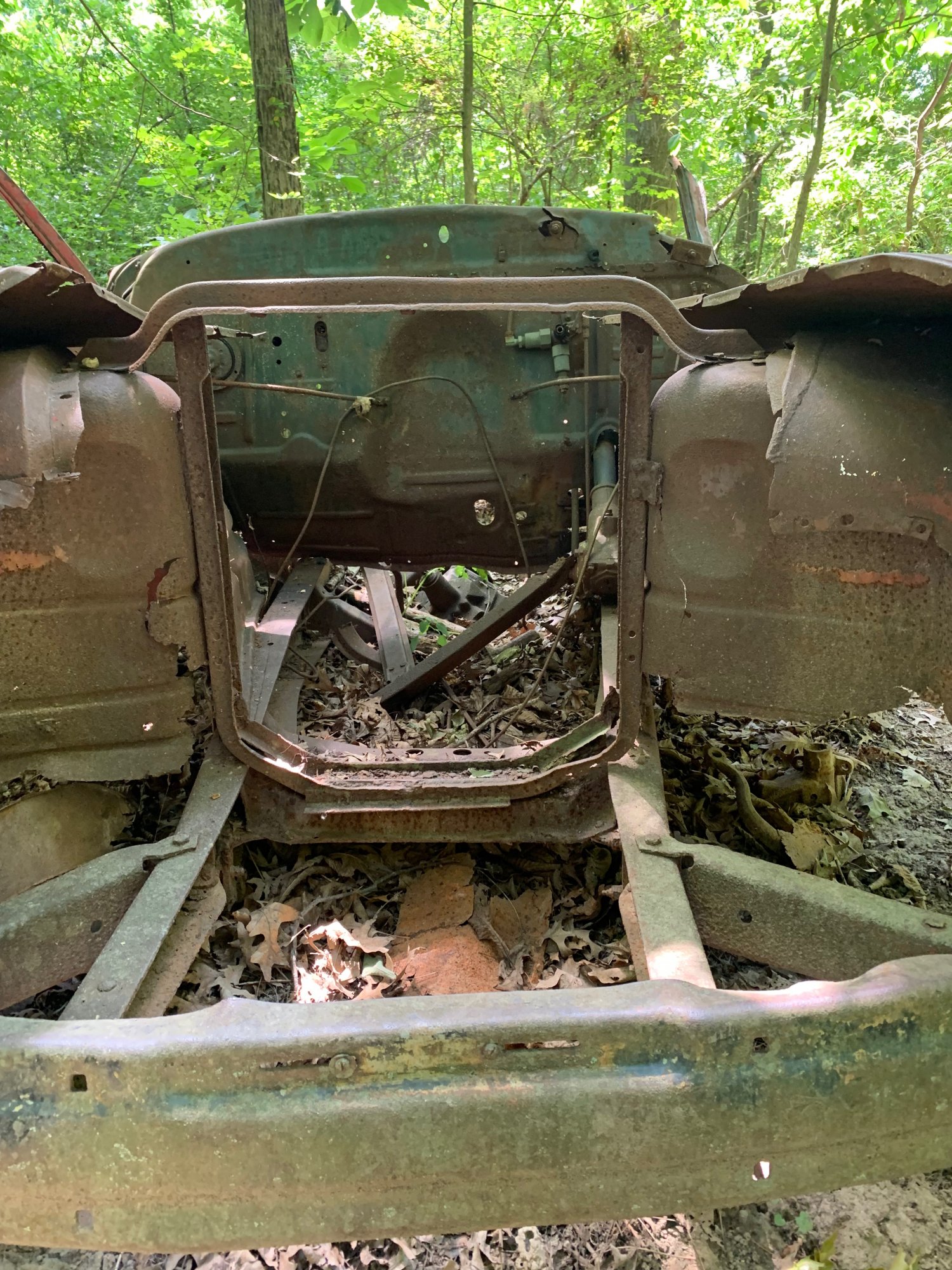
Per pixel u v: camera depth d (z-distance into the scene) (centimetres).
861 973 170
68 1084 126
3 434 169
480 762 240
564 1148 125
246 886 227
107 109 847
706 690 198
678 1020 130
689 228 398
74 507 181
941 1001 133
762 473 180
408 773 237
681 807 260
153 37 888
